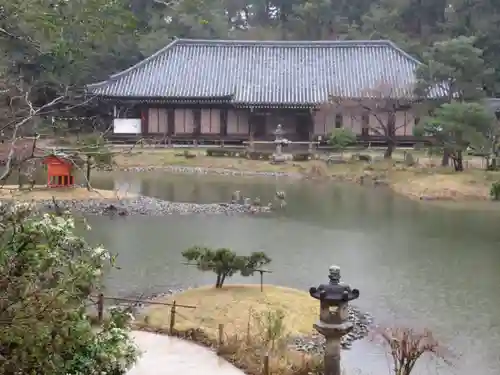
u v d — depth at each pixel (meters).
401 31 89.81
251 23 102.00
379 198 41.97
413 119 61.94
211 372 14.73
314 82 66.56
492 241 29.72
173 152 60.16
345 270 24.66
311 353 16.28
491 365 16.14
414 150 61.81
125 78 66.00
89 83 67.38
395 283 22.95
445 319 19.30
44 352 8.30
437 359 16.36
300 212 36.75
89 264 9.46
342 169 52.72
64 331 8.46
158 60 68.62
